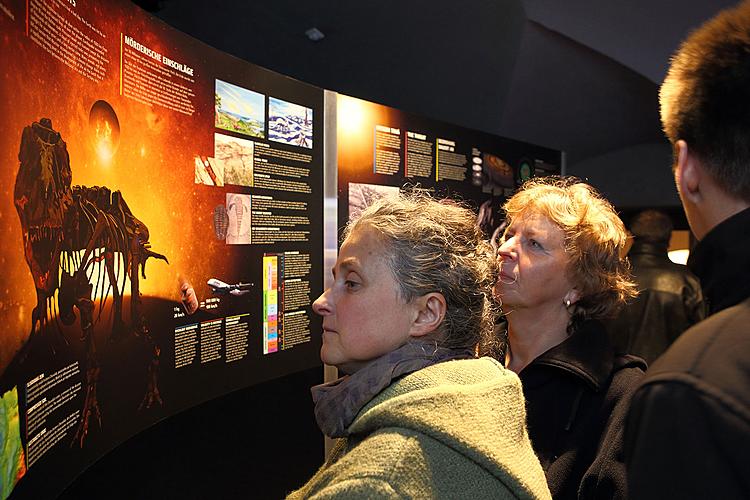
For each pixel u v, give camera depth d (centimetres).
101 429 184
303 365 303
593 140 695
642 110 634
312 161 303
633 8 522
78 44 166
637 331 350
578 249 158
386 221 94
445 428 76
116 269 191
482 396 84
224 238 255
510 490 78
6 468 126
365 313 92
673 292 348
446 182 377
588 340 155
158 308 218
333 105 312
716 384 55
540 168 460
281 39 640
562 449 146
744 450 52
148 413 212
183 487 289
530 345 168
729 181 67
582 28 537
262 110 275
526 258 161
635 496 58
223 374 256
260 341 277
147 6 480
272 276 282
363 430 82
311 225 304
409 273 91
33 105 141
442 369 88
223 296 254
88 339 174
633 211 712
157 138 215
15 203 132
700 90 70
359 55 645
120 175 193
